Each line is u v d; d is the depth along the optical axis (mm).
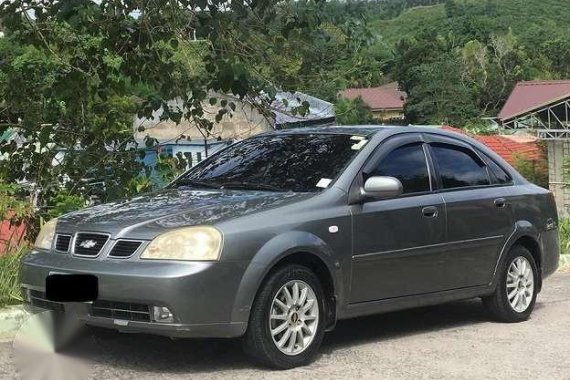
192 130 10820
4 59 9539
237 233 5137
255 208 5449
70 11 7988
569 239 12289
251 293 5141
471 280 6832
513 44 90000
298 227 5457
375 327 7039
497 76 83438
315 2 8383
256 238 5203
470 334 6789
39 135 9281
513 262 7281
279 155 6492
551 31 110500
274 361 5312
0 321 6191
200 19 8320
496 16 119812
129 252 5082
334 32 8820
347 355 5953
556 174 30234
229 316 5062
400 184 5867
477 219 6848
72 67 9148
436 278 6477
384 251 6012
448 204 6578
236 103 9484
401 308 6258
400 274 6168
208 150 10352
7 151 9305
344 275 5734
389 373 5488
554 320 7457
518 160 28906
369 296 5957
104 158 9430
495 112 82625
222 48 8594
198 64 9000
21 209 8109
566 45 95188
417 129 6805
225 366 5445
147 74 9156
